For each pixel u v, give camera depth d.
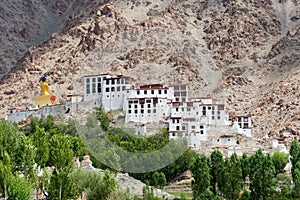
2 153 199.00
